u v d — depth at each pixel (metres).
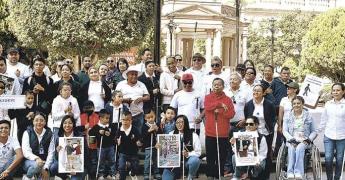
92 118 11.31
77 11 22.11
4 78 10.93
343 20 42.97
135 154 11.09
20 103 10.55
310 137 10.73
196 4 47.03
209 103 10.95
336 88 10.84
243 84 11.73
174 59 12.77
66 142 10.09
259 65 56.06
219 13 47.72
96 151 11.16
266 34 58.00
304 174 10.67
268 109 11.04
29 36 22.78
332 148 10.98
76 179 10.16
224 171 11.41
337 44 43.03
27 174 9.90
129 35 22.69
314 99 11.69
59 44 22.52
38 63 11.22
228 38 52.94
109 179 11.17
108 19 22.20
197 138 10.86
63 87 10.82
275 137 12.51
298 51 54.75
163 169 10.80
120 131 10.96
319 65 44.97
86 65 13.31
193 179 11.09
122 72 13.17
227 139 10.96
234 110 11.03
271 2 78.44
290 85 11.43
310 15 55.53
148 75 12.38
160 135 10.56
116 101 11.27
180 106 11.45
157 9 12.94
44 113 11.09
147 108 12.10
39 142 10.14
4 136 9.66
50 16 22.22
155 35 13.00
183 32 48.97
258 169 10.89
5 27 28.83
